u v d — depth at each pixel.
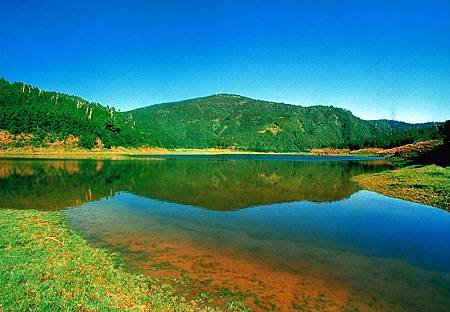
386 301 10.76
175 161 86.19
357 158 122.81
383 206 26.27
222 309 10.05
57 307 9.21
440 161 55.56
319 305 10.45
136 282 11.66
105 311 9.24
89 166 61.03
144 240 16.84
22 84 154.38
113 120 148.62
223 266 13.53
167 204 26.09
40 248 14.12
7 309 8.87
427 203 27.34
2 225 17.55
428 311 10.16
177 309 9.88
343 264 13.89
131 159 91.00
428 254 15.18
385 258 14.65
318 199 29.34
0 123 104.81
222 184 38.72
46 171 49.09
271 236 17.83
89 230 18.44
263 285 11.80
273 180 43.72
